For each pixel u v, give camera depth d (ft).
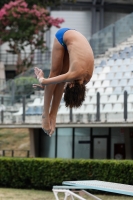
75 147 219.61
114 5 396.78
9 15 325.01
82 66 68.54
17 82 232.12
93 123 199.21
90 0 392.68
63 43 70.69
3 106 230.68
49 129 74.95
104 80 228.22
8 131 257.96
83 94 70.18
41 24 329.72
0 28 330.95
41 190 174.50
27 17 328.29
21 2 332.60
